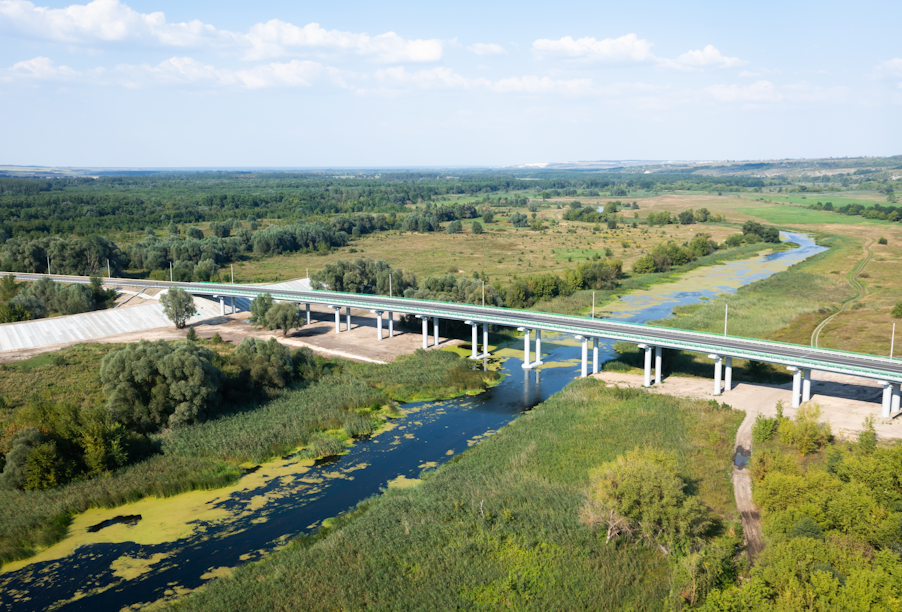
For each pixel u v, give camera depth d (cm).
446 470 9094
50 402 10512
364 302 16950
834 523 6744
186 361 10731
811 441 9119
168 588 6650
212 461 9544
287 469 9456
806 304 19475
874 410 10912
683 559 6475
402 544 7138
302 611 6134
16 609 6347
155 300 19625
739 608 5616
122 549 7394
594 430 10300
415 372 13775
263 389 12025
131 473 9081
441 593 6319
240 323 18538
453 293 19212
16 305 17725
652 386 12625
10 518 7950
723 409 11094
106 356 11038
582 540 7150
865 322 16950
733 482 8438
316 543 7288
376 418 11394
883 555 6025
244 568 6881
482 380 13438
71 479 8875
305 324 18425
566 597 6262
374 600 6272
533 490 8319
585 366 13588
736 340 12581
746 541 7044
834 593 5441
